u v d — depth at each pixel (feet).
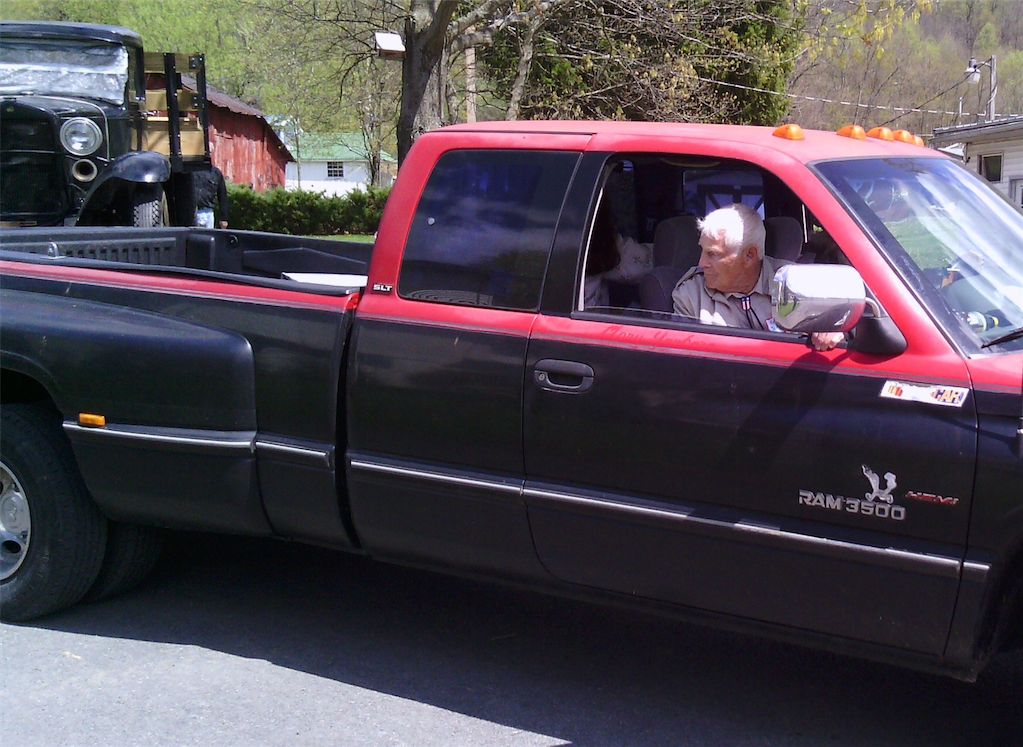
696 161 11.30
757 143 11.18
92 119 37.14
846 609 10.23
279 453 12.77
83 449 13.65
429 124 41.34
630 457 10.94
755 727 11.84
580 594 11.76
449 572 12.51
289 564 16.67
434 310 12.05
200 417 13.07
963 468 9.49
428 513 12.12
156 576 16.12
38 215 37.17
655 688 12.75
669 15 54.54
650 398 10.81
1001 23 134.41
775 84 68.08
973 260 11.00
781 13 63.21
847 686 12.82
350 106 90.63
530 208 11.84
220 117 117.80
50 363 13.66
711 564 10.72
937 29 133.28
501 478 11.65
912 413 9.73
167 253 19.51
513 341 11.53
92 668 13.07
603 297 12.06
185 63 42.91
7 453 14.06
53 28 38.01
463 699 12.42
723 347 10.62
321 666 13.21
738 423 10.41
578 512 11.22
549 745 11.39
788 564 10.34
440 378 11.85
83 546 14.11
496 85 66.80
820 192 10.66
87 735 11.50
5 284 14.87
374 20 54.80
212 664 13.23
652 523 10.87
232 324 13.15
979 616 9.64
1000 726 11.76
